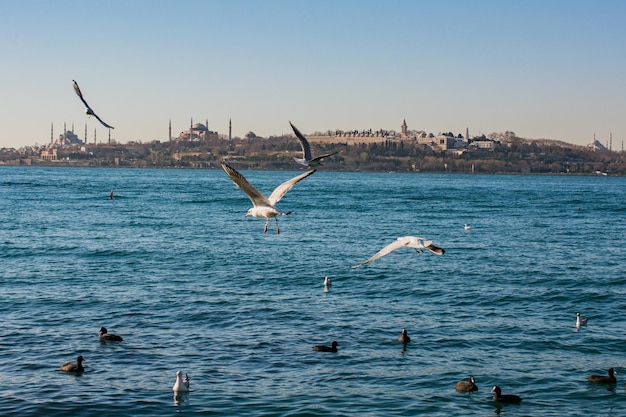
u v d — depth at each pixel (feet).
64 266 192.75
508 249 240.94
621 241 268.82
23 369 108.17
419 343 123.95
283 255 219.61
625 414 97.45
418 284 173.37
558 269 199.00
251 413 95.25
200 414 94.43
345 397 100.48
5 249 222.89
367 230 297.33
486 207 449.89
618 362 116.78
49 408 94.89
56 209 381.81
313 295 159.53
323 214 375.45
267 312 142.61
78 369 107.45
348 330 130.82
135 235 266.36
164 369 109.29
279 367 111.04
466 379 108.06
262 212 63.36
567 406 99.66
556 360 117.29
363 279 178.91
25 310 141.38
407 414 95.76
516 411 97.66
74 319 135.13
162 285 167.84
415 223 333.01
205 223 317.01
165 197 504.43
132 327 130.31
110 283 169.17
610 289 170.71
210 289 163.94
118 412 94.43
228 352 117.08
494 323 137.90
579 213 410.52
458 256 221.87
